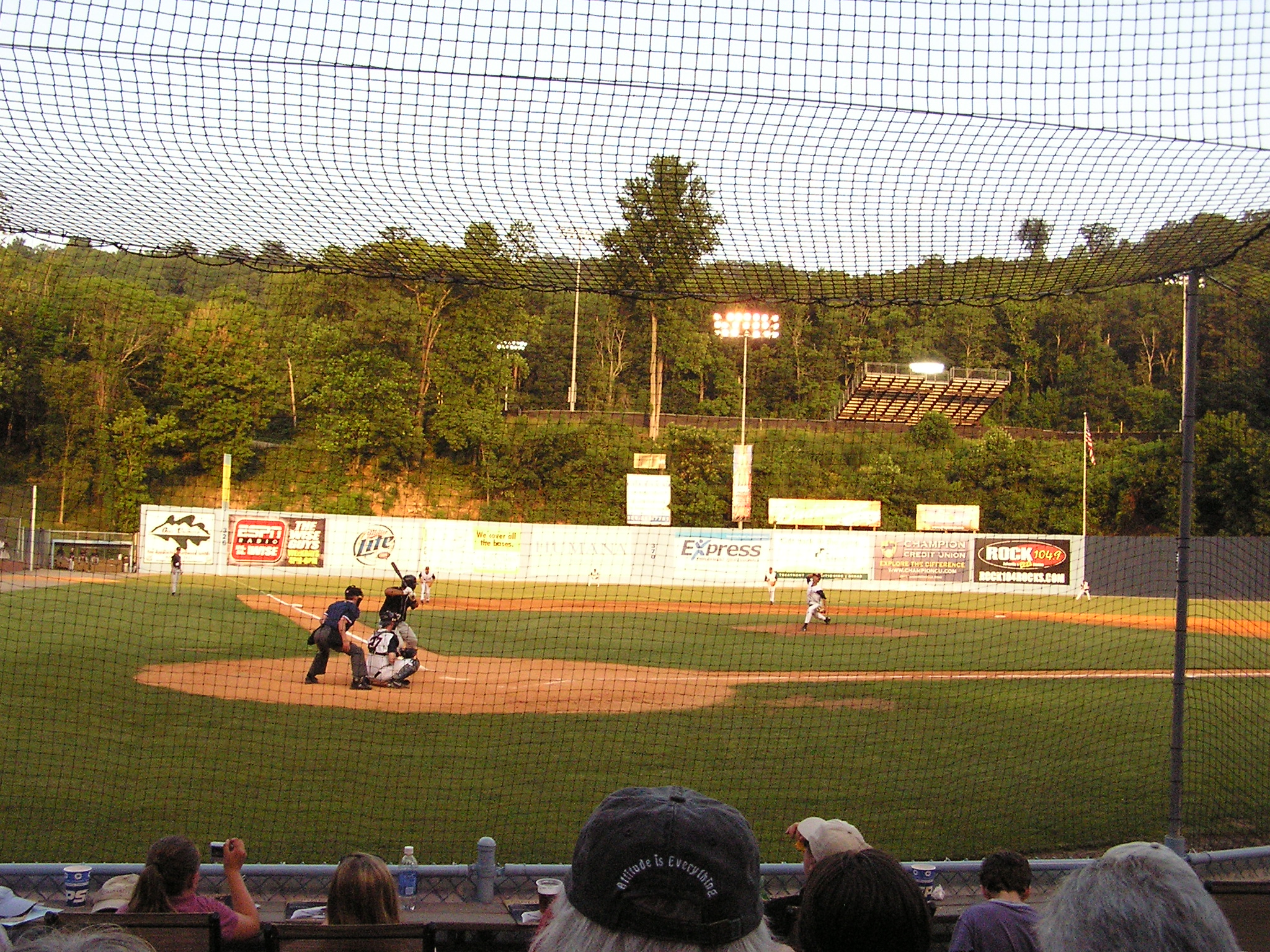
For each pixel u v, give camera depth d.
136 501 45.50
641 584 41.88
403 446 50.06
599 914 1.69
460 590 36.41
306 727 10.53
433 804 7.85
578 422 56.38
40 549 36.25
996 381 64.19
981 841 7.25
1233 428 44.47
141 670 14.02
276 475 49.34
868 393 64.19
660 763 9.45
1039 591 41.94
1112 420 67.12
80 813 7.30
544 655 17.88
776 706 12.81
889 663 17.73
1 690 11.89
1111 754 10.23
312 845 6.79
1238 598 29.38
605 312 72.38
